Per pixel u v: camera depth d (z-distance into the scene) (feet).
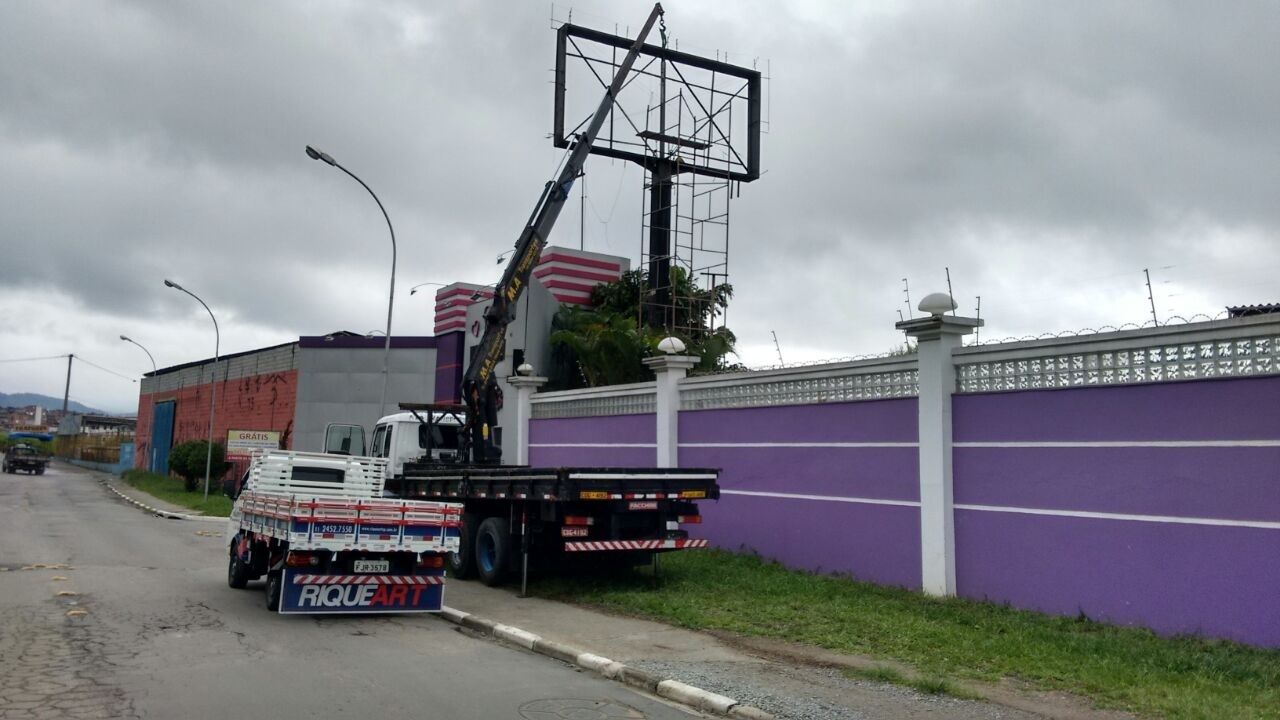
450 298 116.16
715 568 44.70
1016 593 34.65
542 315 87.71
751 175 100.32
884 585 39.83
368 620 35.83
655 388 55.01
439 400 113.50
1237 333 28.68
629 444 57.11
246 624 33.96
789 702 23.47
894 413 40.37
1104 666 26.25
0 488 140.97
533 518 41.63
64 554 56.34
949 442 37.45
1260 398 28.22
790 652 29.25
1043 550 33.86
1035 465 34.40
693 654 29.09
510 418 69.21
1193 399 29.86
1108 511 31.91
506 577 44.55
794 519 45.11
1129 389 31.63
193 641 30.63
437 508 36.63
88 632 31.71
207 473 116.16
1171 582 29.99
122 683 24.70
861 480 41.68
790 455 45.68
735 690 24.59
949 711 22.75
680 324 93.56
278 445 110.63
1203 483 29.40
